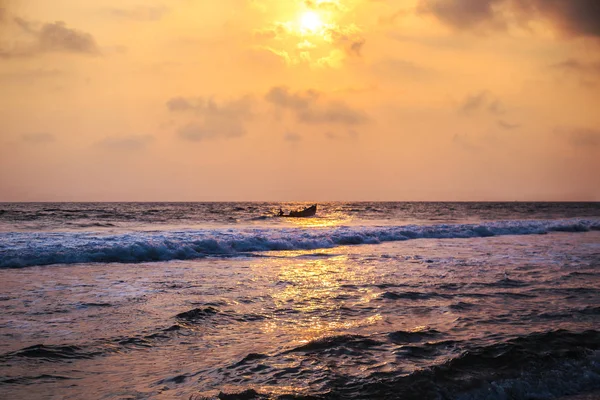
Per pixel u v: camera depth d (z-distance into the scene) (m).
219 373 5.52
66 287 10.86
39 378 5.34
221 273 13.30
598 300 9.70
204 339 6.89
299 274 13.12
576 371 5.86
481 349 6.35
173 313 8.40
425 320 8.01
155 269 14.07
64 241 18.42
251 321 7.92
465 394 5.12
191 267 14.55
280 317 8.19
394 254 18.30
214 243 18.92
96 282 11.61
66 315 8.15
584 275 12.93
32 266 14.47
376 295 10.09
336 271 13.74
